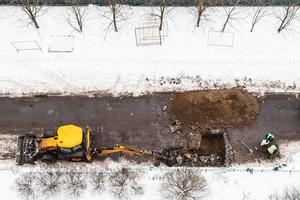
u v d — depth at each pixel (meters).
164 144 33.19
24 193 31.02
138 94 35.06
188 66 35.78
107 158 32.56
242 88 35.31
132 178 31.59
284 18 35.62
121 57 35.94
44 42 36.38
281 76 35.62
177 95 34.97
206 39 36.53
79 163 32.34
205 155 33.03
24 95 35.03
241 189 31.34
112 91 35.16
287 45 36.44
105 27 36.84
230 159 32.56
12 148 32.97
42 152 31.52
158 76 35.50
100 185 31.25
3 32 36.72
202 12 36.16
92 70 35.50
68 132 30.95
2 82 35.34
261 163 32.50
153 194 31.09
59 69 35.53
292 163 32.44
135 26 36.94
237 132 33.66
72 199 30.92
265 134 33.66
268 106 34.69
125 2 37.31
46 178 31.33
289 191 31.11
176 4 37.41
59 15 37.22
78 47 36.22
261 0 37.16
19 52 36.03
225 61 35.91
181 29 36.88
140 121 34.09
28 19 37.00
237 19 37.16
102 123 34.03
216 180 31.62
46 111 34.50
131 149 31.81
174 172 31.72
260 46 36.41
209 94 34.66
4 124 33.97
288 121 34.16
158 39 36.47
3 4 37.47
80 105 34.69
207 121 33.88
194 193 30.89
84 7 37.38
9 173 31.89
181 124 33.91
